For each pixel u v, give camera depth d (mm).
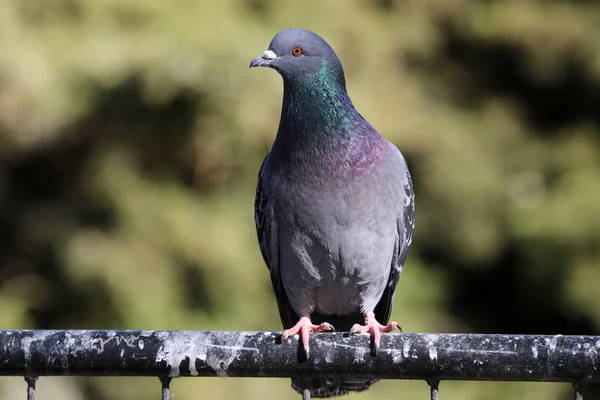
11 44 11516
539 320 15617
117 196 12562
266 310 12516
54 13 11977
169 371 3932
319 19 12281
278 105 11320
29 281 13250
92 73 11555
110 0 11836
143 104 12203
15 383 12008
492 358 3789
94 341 3916
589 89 15516
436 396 3898
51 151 13266
